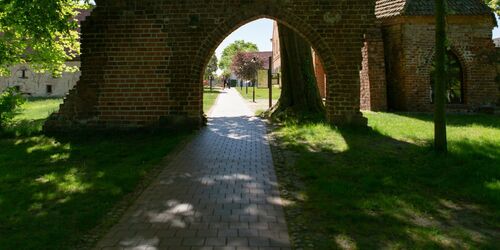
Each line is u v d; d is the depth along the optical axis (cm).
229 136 1314
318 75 2831
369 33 2030
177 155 1021
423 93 2022
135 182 763
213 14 1344
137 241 499
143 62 1356
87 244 492
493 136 1191
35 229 533
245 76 5903
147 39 1352
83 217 571
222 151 1072
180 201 657
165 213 601
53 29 1366
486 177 751
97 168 875
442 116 966
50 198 664
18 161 949
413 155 970
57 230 527
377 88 2028
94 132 1352
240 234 519
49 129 1368
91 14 1352
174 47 1352
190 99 1362
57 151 1066
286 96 1786
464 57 2045
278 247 479
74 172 837
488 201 638
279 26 1788
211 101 3123
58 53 1931
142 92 1362
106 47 1355
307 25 1344
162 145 1130
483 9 2003
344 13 1343
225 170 866
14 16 1335
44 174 827
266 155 1020
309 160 938
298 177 805
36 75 4250
